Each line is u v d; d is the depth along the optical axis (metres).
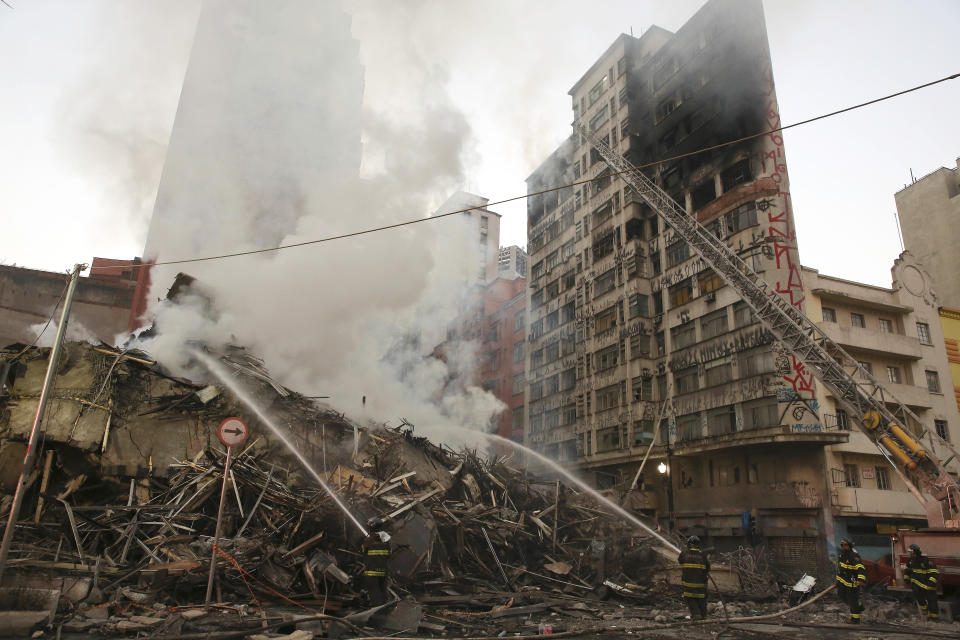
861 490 26.20
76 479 13.59
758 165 30.70
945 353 31.58
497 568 14.98
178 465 14.29
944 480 16.66
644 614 12.44
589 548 16.38
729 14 34.25
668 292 34.59
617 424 35.41
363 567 11.11
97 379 14.83
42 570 9.70
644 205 37.59
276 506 13.02
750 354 28.66
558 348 43.16
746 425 28.19
